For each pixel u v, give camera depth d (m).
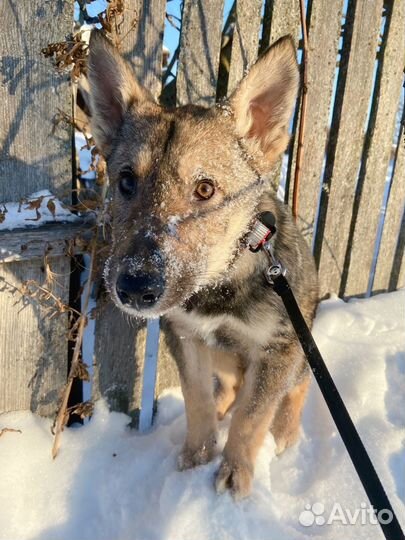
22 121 0.45
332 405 0.34
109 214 0.47
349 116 0.65
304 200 0.65
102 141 0.46
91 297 0.51
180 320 0.48
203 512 0.42
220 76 0.59
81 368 0.49
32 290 0.49
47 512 0.44
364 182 0.70
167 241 0.37
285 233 0.49
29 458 0.48
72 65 0.45
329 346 0.64
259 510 0.43
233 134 0.44
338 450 0.50
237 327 0.46
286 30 0.56
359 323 0.68
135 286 0.35
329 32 0.59
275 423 0.53
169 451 0.51
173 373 0.60
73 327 0.48
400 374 0.60
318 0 0.57
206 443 0.49
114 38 0.46
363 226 0.73
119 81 0.45
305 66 0.56
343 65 0.62
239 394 0.55
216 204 0.41
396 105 0.69
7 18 0.42
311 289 0.54
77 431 0.52
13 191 0.46
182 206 0.39
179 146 0.40
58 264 0.49
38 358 0.51
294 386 0.52
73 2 0.44
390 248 0.78
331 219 0.69
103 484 0.47
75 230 0.48
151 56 0.49
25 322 0.49
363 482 0.31
